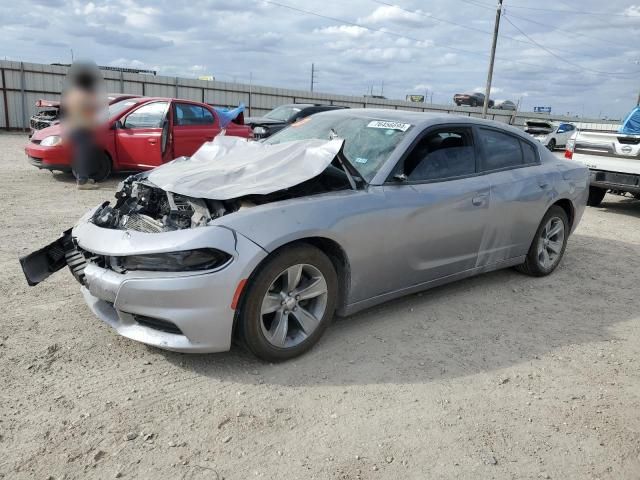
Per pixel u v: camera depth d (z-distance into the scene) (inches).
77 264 138.4
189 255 115.8
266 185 131.2
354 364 135.2
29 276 140.5
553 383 133.0
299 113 596.7
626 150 348.8
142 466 94.8
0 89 914.1
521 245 197.3
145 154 371.6
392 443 105.5
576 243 280.5
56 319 149.7
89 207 295.0
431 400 121.6
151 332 122.1
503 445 107.3
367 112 182.7
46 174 413.1
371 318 163.5
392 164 152.6
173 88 1127.6
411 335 153.9
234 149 168.1
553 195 201.8
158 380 122.5
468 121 181.0
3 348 132.0
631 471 102.3
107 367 126.6
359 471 97.0
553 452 106.3
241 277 118.9
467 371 135.7
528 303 186.2
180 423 107.6
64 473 92.0
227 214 126.0
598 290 205.2
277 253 125.3
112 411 110.0
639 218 367.2
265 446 102.3
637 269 236.8
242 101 1235.2
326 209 133.6
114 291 120.4
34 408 109.3
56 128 371.2
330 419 112.0
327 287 136.9
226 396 117.8
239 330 125.8
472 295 189.8
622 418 119.3
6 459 94.5
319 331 138.7
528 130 1070.4
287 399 118.2
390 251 148.8
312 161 139.9
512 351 148.6
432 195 157.3
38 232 236.2
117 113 381.4
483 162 181.2
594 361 146.0
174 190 131.4
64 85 343.3
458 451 104.5
